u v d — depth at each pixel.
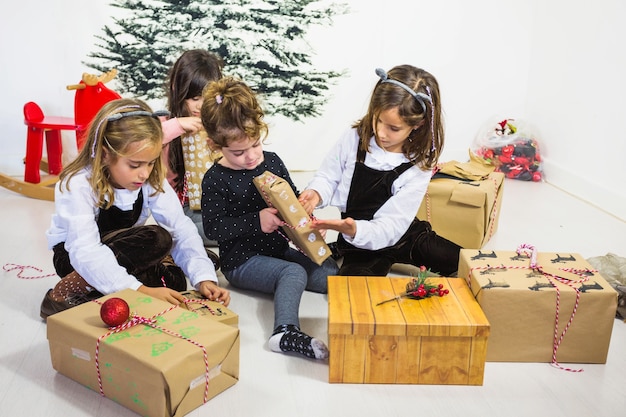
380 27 3.31
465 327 1.46
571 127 3.14
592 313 1.57
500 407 1.46
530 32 3.45
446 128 3.53
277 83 3.29
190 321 1.47
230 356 1.45
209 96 1.70
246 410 1.41
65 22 3.06
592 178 2.99
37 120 2.78
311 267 1.96
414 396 1.49
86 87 2.72
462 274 1.73
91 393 1.46
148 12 3.10
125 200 1.75
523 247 1.78
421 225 2.08
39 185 2.78
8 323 1.75
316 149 3.41
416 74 1.83
